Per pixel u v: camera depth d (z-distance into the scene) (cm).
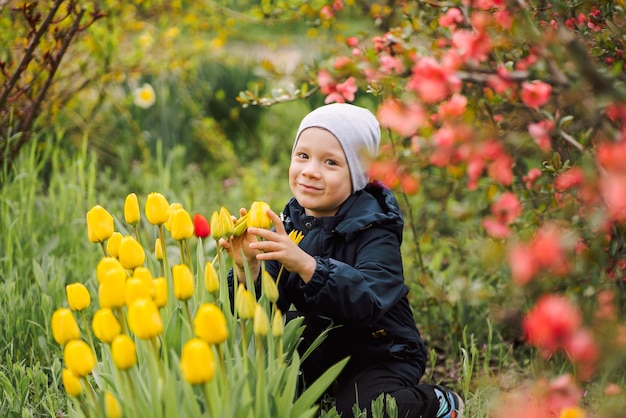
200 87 568
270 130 596
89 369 162
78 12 374
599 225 189
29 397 242
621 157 154
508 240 240
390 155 216
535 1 218
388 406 203
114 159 505
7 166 381
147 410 164
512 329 286
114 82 477
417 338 235
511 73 171
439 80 172
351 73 218
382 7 332
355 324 214
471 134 176
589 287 232
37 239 345
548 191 244
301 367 232
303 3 353
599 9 216
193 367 149
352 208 233
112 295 167
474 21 202
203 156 556
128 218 203
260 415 164
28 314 275
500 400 173
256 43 731
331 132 228
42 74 376
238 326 208
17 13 368
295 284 235
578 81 162
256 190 460
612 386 173
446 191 320
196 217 210
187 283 175
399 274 227
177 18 491
